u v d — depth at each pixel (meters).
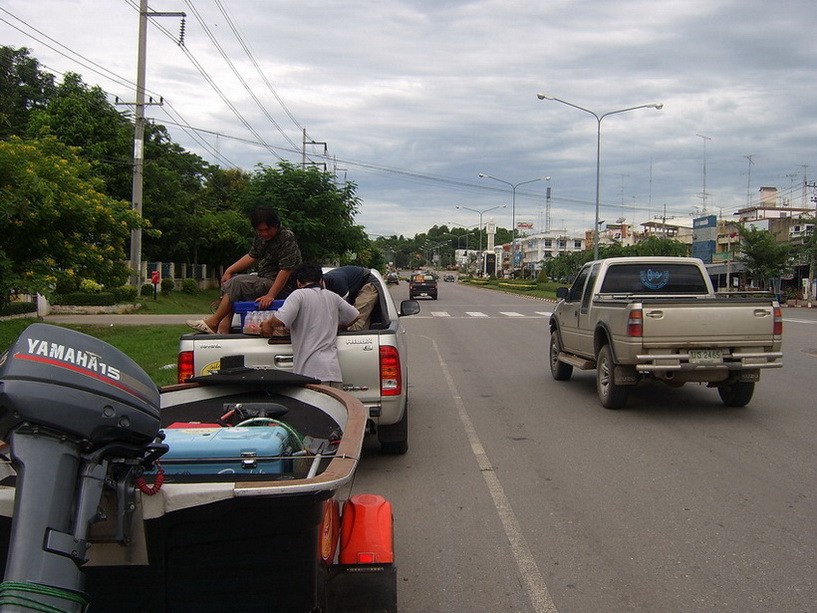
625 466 6.68
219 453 3.02
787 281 48.25
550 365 13.34
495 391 11.02
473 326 23.98
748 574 4.30
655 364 8.36
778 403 9.78
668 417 8.91
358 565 3.29
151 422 2.53
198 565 2.63
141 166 25.66
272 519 2.62
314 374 5.82
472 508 5.55
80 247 15.45
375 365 6.14
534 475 6.43
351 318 6.27
